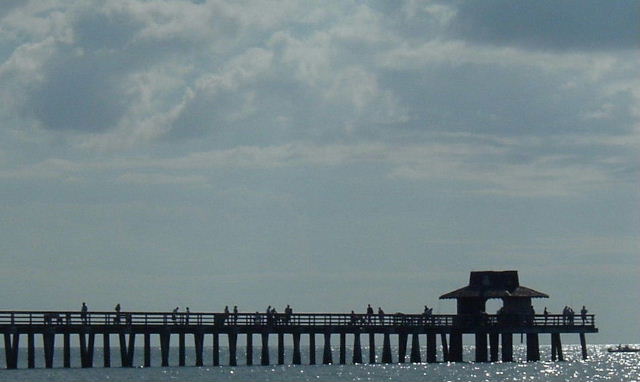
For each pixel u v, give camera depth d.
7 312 153.88
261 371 178.12
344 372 182.38
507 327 189.00
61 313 156.25
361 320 179.25
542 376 186.38
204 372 170.25
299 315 173.62
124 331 160.12
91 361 161.50
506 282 191.12
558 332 192.00
